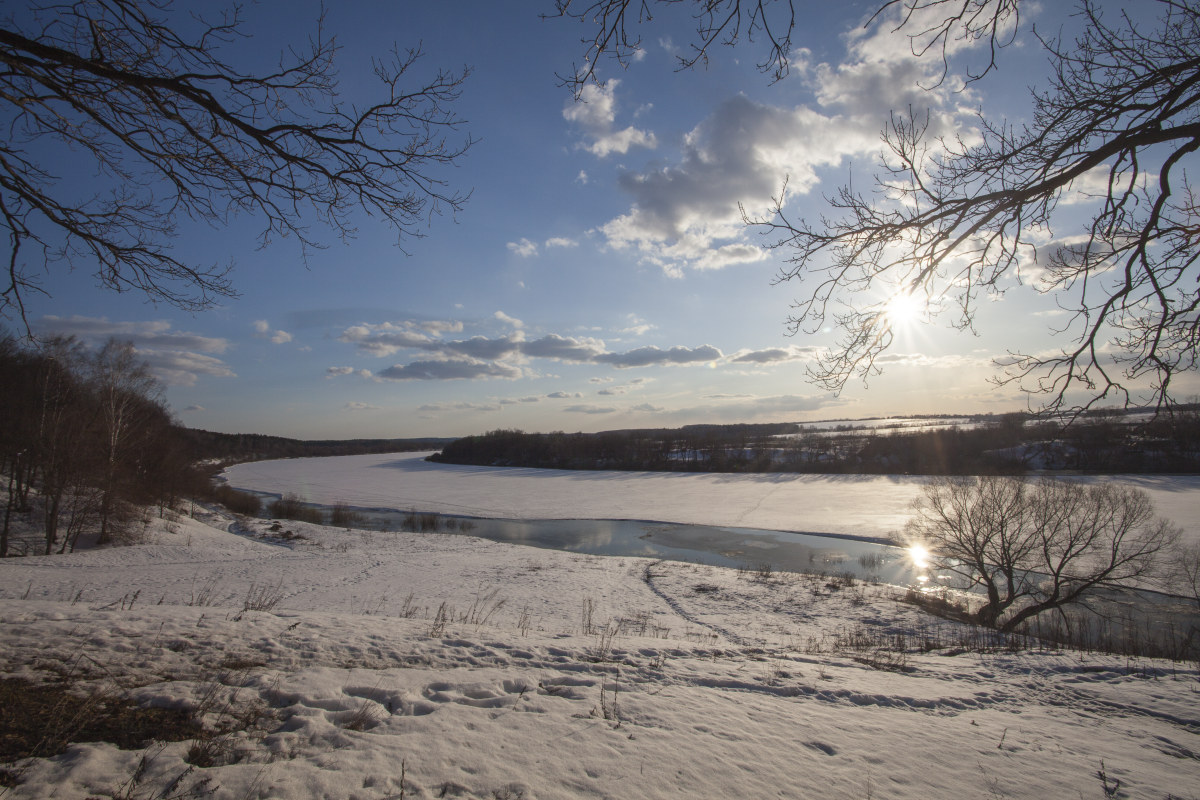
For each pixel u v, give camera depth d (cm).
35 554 2283
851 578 2161
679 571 2320
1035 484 1772
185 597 1424
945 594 2011
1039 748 477
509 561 2502
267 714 395
